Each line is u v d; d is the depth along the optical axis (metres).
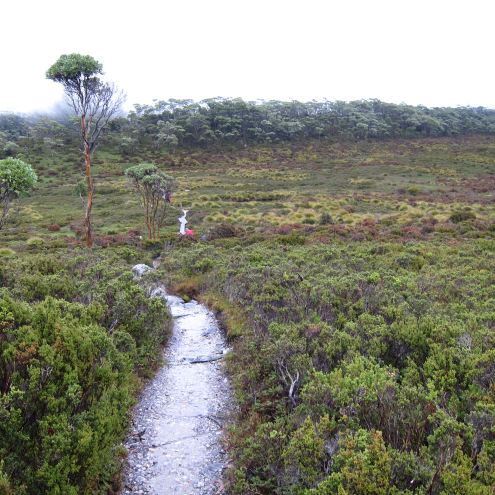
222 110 145.25
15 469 4.62
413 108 175.75
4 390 5.32
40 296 10.68
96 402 5.73
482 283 13.89
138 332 9.65
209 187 78.00
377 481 4.14
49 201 67.88
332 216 47.66
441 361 6.65
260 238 32.88
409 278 13.89
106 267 15.04
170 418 7.47
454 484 3.96
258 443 5.87
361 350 7.76
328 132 148.88
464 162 103.44
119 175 93.25
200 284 18.23
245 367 8.92
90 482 5.17
